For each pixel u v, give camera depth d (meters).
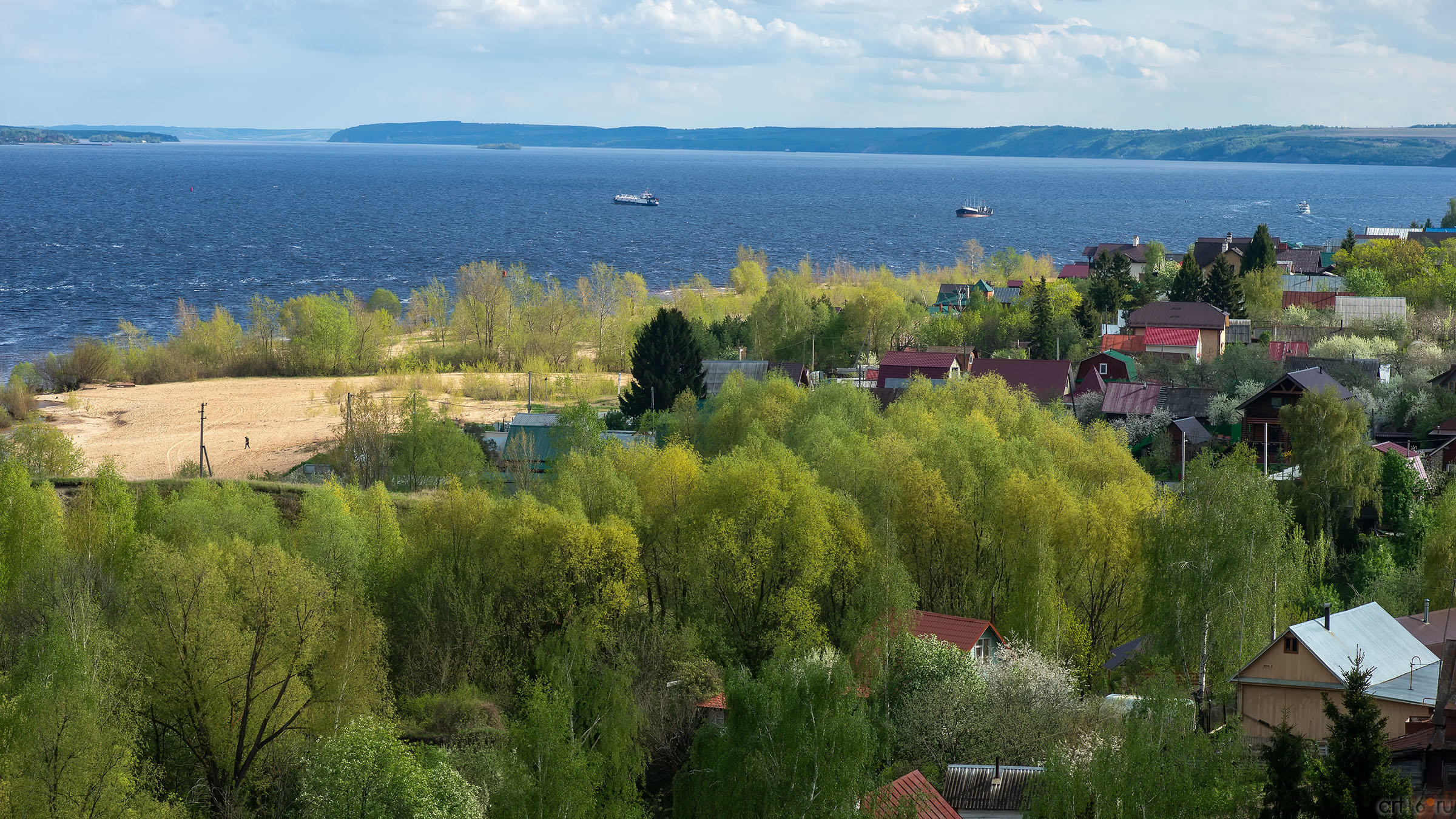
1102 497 60.03
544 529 54.72
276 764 45.12
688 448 75.88
